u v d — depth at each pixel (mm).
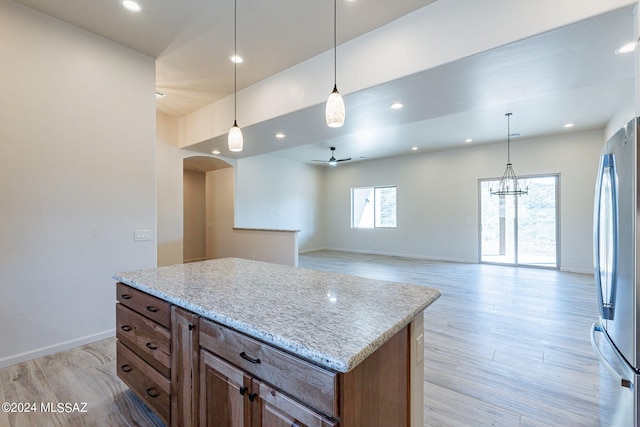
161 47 3053
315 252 9484
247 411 1144
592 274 5930
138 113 3150
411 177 8375
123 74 3031
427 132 5914
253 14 2539
